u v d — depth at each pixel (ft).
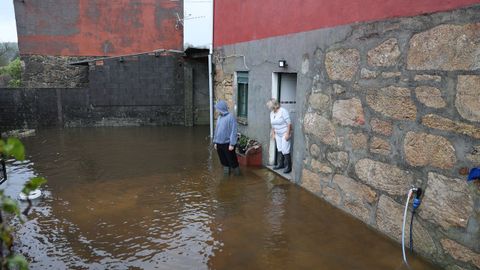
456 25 10.85
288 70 20.80
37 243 14.42
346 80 15.90
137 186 21.16
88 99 41.98
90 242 14.48
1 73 60.70
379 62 13.93
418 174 12.52
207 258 13.16
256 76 25.04
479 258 10.53
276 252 13.47
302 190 19.88
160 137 36.63
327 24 16.97
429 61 11.83
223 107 22.08
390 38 13.34
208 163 26.22
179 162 26.58
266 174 23.02
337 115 16.66
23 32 45.50
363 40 14.70
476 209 10.52
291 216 16.52
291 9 20.07
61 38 46.26
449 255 11.52
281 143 22.08
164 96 43.39
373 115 14.44
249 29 25.76
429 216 12.16
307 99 19.08
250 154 24.73
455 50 10.92
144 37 47.34
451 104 11.14
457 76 10.89
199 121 44.83
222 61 31.60
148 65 42.37
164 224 16.03
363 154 15.16
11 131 38.34
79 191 20.39
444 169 11.50
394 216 13.71
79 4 45.75
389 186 13.85
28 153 29.60
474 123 10.45
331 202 17.66
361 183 15.43
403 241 12.71
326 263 12.67
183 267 12.60
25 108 40.55
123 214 17.16
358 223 15.57
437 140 11.69
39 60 46.37
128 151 30.35
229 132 22.27
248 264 12.73
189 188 20.67
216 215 16.87
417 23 12.19
